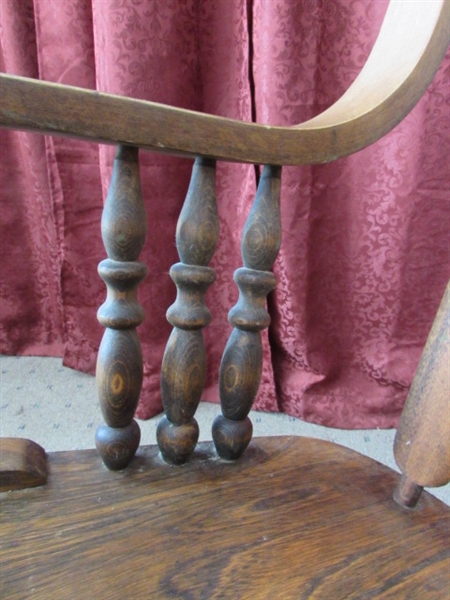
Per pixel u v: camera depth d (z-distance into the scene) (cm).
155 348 112
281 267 105
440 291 105
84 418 115
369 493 40
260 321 40
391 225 101
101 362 37
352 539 35
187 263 38
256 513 37
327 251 107
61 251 122
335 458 45
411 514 38
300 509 38
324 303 111
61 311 140
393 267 104
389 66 44
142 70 91
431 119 93
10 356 146
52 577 30
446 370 35
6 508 35
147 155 99
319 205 104
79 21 103
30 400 123
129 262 35
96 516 35
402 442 38
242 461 43
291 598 30
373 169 99
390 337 110
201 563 32
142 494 38
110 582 30
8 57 115
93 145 114
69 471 39
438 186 98
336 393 116
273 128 33
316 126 36
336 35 91
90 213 119
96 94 26
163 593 30
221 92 101
